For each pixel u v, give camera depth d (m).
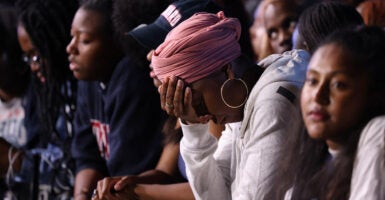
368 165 3.81
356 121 3.90
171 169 6.48
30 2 8.44
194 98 4.88
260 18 7.96
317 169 4.19
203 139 5.23
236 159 5.22
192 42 4.78
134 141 6.77
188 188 5.88
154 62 4.92
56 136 8.45
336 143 4.04
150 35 5.41
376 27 3.97
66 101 8.37
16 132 9.12
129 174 6.78
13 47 9.16
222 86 4.89
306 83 4.00
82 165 7.53
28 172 8.55
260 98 4.80
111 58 7.19
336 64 3.87
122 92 6.82
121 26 6.65
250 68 5.03
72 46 7.22
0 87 9.16
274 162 4.65
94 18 7.14
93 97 7.46
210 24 4.88
